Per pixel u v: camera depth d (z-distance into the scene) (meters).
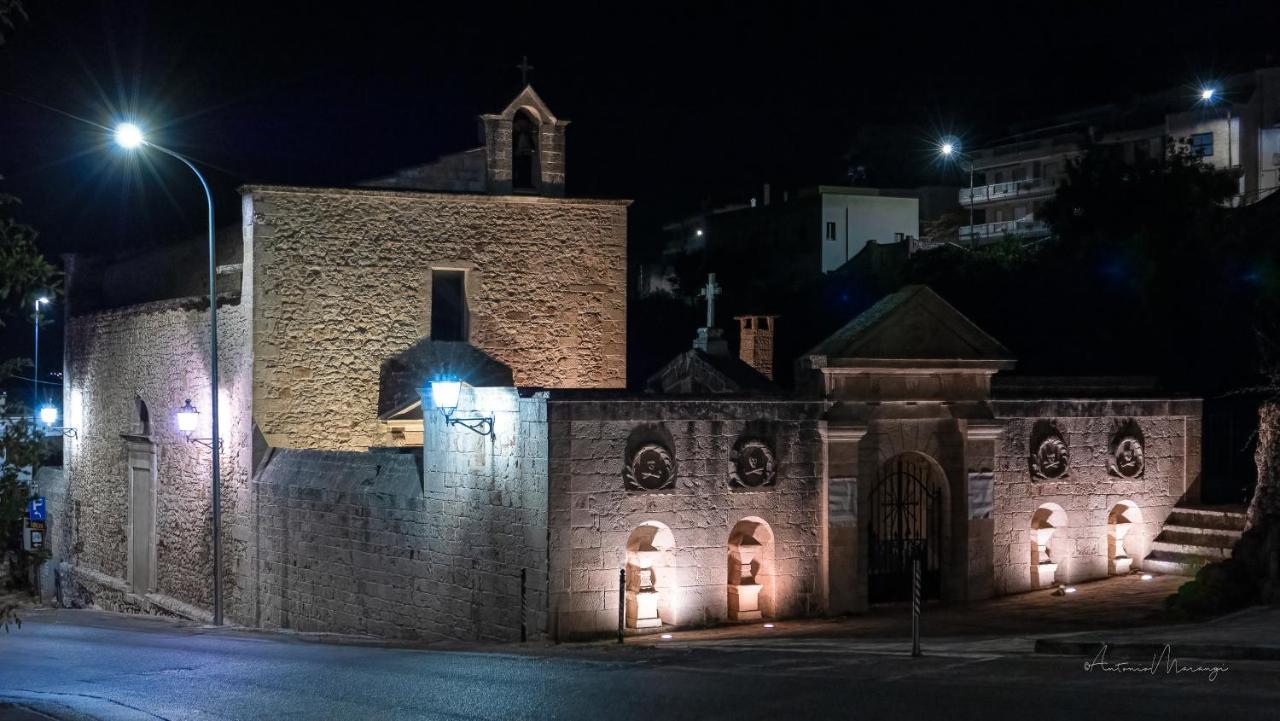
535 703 14.56
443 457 24.03
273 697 16.03
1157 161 45.00
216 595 28.20
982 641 18.30
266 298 29.62
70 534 40.53
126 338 36.69
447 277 31.58
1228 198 45.06
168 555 33.94
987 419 24.20
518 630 21.86
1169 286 35.62
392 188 30.72
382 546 25.59
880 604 23.73
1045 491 25.03
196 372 32.44
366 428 30.28
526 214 31.73
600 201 32.31
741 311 55.12
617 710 13.84
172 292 35.41
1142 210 43.19
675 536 21.84
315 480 27.62
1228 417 30.61
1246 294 33.53
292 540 28.31
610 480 21.42
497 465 22.47
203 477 32.03
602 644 20.42
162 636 26.20
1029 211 66.94
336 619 26.86
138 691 17.06
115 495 37.53
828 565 22.88
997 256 46.47
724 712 13.37
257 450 29.58
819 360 23.02
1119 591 23.92
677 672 16.31
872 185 72.00
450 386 23.11
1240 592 20.14
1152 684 13.44
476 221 31.34
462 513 23.41
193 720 14.62
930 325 23.89
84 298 40.81
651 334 57.75
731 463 22.34
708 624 22.08
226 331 30.80
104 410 38.25
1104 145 64.94
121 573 37.19
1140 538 25.95
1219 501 27.30
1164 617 20.31
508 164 31.77
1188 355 34.25
